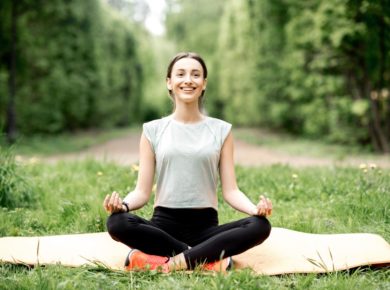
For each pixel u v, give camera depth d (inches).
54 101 725.3
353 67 527.8
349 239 132.2
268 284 100.5
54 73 717.9
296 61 610.5
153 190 187.2
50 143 621.6
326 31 486.0
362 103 497.4
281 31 704.4
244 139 775.7
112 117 1115.9
